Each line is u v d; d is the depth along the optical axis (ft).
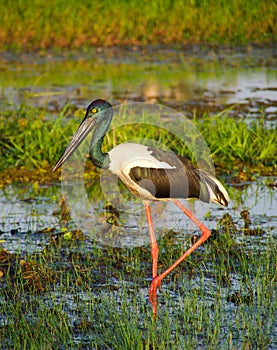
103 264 34.24
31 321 28.22
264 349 25.86
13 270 33.40
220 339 26.68
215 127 53.21
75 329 27.61
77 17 96.89
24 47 92.02
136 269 33.35
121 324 27.04
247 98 66.49
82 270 33.27
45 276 32.37
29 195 45.01
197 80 75.61
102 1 100.01
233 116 59.11
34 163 50.01
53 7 97.60
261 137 51.90
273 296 29.99
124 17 97.81
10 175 48.75
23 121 54.75
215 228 38.50
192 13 99.04
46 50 91.71
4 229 38.91
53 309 28.81
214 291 30.89
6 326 27.68
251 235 37.22
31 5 97.04
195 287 31.27
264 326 27.55
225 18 98.58
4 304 29.73
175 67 83.25
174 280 32.19
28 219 40.57
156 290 31.24
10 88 71.05
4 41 92.79
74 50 91.97
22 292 31.04
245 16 99.25
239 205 42.22
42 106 63.31
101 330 27.32
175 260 34.68
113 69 82.02
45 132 52.26
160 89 70.85
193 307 28.81
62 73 79.51
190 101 65.26
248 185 45.91
